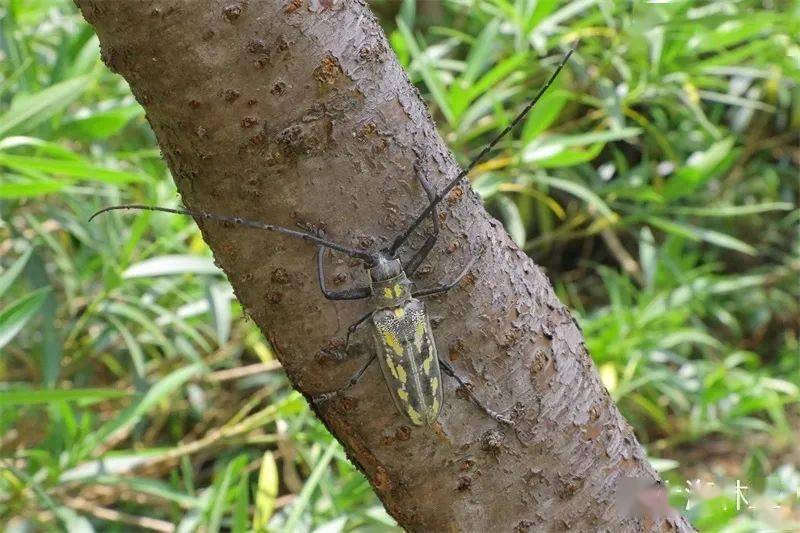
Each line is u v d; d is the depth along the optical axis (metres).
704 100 1.63
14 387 0.99
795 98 1.54
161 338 0.95
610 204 1.20
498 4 0.98
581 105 1.52
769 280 1.73
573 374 0.74
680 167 1.16
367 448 0.73
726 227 1.74
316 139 0.70
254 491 1.10
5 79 0.95
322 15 0.70
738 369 1.52
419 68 0.96
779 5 1.36
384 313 0.73
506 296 0.73
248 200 0.71
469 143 1.34
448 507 0.73
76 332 0.94
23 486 0.89
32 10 1.00
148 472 1.08
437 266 0.72
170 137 0.71
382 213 0.72
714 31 0.97
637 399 1.23
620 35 1.04
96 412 1.19
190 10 0.69
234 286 0.73
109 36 0.70
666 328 1.22
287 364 0.73
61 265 1.01
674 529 0.76
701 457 1.43
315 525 0.90
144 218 0.91
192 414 1.28
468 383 0.73
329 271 0.72
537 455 0.73
